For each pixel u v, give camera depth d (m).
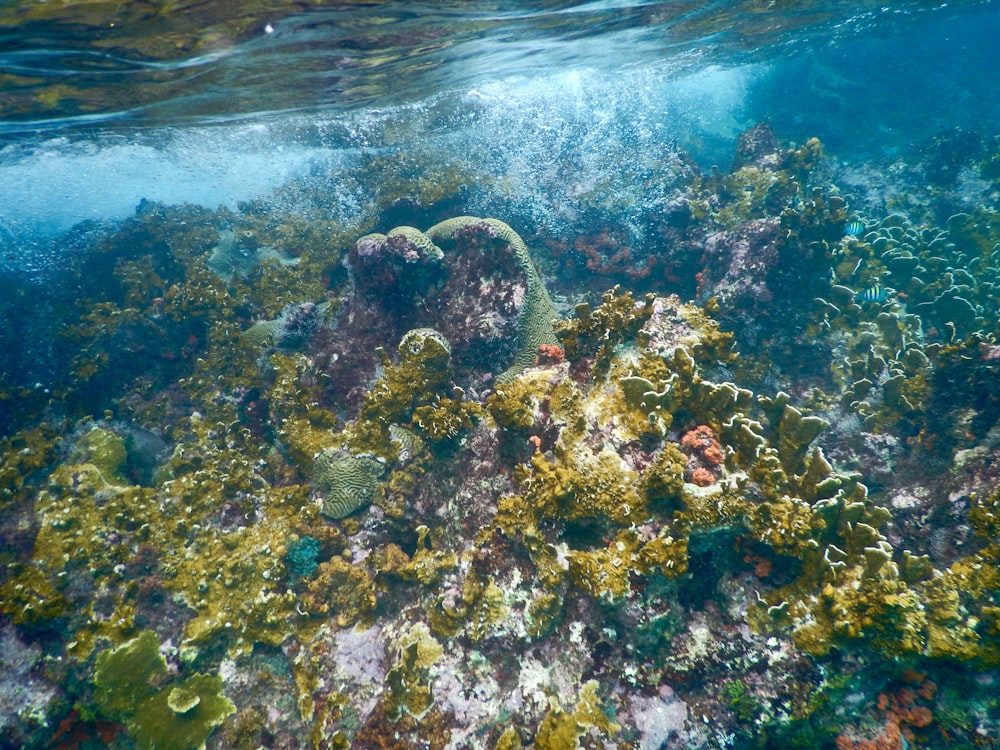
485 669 0.95
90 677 0.99
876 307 1.61
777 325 1.61
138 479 1.46
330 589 1.12
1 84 1.41
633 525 0.90
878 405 1.38
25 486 1.21
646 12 1.95
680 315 1.16
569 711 0.86
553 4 1.58
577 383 1.10
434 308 1.51
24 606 1.01
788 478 0.92
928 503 1.09
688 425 1.01
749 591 0.89
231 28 1.26
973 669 0.79
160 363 1.81
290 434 1.36
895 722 0.80
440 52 1.77
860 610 0.80
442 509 1.17
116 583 1.09
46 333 1.79
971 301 1.73
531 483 0.97
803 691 0.82
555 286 2.05
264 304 1.82
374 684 1.00
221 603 1.10
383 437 1.28
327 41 1.45
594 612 0.91
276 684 1.04
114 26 1.16
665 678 0.86
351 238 1.99
